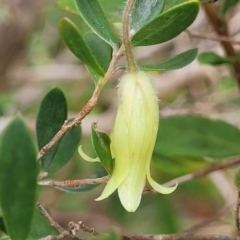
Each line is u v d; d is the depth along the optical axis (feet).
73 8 0.57
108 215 0.94
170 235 0.48
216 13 0.60
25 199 0.34
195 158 0.69
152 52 0.94
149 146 0.43
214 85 0.88
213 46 0.83
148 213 0.91
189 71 0.90
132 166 0.43
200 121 0.66
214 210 0.94
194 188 0.93
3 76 1.00
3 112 0.85
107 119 0.90
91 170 0.91
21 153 0.33
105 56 0.46
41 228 0.49
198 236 0.49
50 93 0.48
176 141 0.66
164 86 0.92
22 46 0.99
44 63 1.13
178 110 0.80
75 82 1.03
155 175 0.84
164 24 0.41
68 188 0.49
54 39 1.16
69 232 0.42
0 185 0.34
